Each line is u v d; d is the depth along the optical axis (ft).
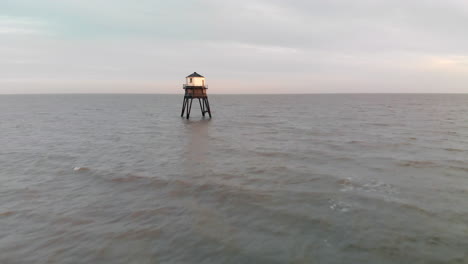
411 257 25.31
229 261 24.99
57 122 148.36
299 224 31.83
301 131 106.52
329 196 39.96
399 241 27.94
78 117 179.73
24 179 49.73
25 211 36.35
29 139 92.99
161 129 118.21
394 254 25.80
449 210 34.78
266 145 79.51
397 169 52.60
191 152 71.15
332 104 340.39
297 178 48.47
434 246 26.99
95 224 32.42
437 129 103.91
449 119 140.87
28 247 27.91
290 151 70.79
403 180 46.34
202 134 102.42
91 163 60.29
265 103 387.75
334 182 45.96
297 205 37.01
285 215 34.14
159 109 267.80
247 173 51.85
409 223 31.63
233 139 90.53
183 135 100.42
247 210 35.70
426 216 33.27
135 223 32.50
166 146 79.51
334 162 59.00
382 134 94.38
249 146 78.28
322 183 45.62
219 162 60.44
